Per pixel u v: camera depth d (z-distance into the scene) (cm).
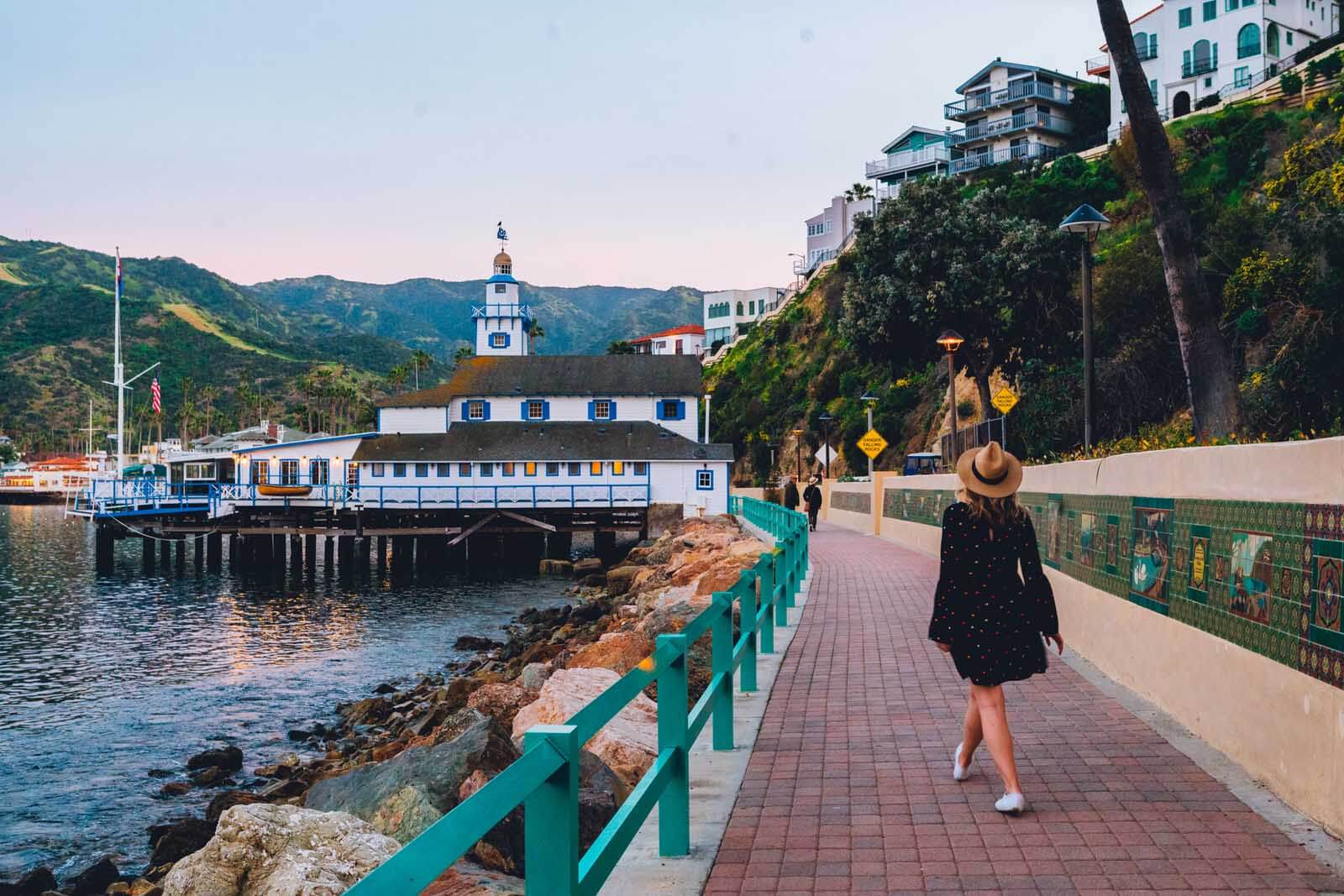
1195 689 781
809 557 2633
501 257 9919
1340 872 504
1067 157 6794
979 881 512
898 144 10406
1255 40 6675
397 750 1579
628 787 820
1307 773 584
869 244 4825
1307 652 585
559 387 6188
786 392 8688
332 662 2823
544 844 370
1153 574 892
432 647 3048
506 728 1287
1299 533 597
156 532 5619
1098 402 3562
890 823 607
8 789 1642
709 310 14062
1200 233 4716
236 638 3269
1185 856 534
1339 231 2819
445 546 5634
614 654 1559
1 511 14725
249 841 623
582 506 5600
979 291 4572
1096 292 4234
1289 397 2591
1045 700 929
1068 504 1231
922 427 6494
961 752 682
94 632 3419
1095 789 656
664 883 519
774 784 696
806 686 1034
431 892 605
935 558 2525
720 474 5678
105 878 1204
